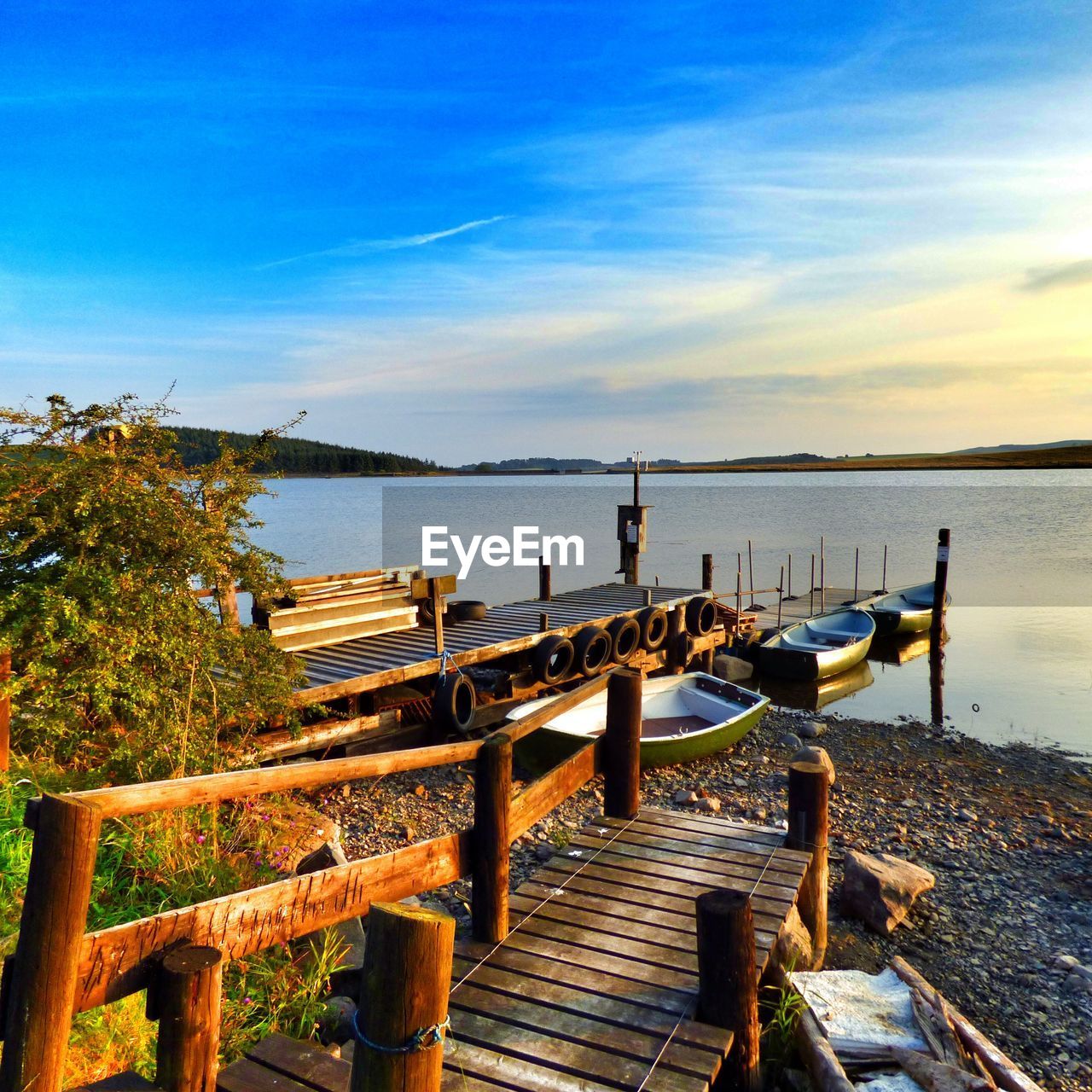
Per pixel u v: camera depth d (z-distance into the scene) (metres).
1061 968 6.57
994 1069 4.65
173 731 6.07
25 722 6.09
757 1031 4.25
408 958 2.56
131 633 5.99
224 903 3.31
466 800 9.88
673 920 5.16
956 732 14.84
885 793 11.28
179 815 5.65
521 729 5.13
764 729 14.40
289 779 3.58
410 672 10.73
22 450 6.49
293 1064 3.54
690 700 13.40
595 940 4.92
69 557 6.27
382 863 4.10
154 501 6.53
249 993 4.54
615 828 6.59
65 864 2.71
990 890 8.09
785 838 6.38
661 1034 4.07
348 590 12.65
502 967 4.64
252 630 7.66
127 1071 3.16
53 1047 2.74
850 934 7.05
